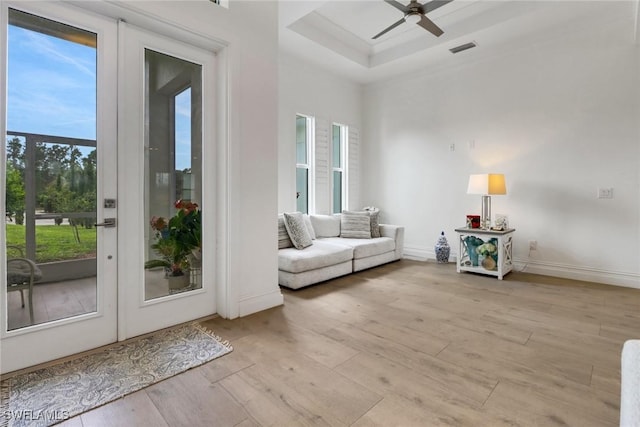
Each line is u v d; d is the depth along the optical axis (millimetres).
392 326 2523
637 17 3025
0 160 1776
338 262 3893
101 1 1977
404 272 4266
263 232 2857
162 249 2430
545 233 4062
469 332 2416
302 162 4965
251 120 2727
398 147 5410
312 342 2246
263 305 2857
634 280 3531
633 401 770
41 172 1924
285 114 4539
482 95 4504
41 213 1928
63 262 2006
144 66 2295
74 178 2037
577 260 3859
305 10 3412
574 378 1813
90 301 2102
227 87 2568
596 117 3703
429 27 3330
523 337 2332
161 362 1960
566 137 3891
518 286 3600
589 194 3770
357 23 4109
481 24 3869
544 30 3889
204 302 2654
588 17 3615
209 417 1499
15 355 1833
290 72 4594
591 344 2223
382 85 5570
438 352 2113
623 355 1039
